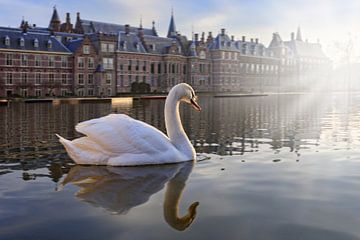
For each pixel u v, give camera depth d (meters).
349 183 6.64
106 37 78.50
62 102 45.50
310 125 17.33
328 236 4.31
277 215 5.00
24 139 12.66
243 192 6.11
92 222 4.77
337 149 10.40
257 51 118.31
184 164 8.21
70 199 5.77
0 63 64.81
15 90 66.38
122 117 8.29
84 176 7.20
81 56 74.06
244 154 9.62
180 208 5.32
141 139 8.06
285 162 8.55
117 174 7.31
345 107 33.22
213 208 5.31
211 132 14.60
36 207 5.39
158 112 27.31
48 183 6.74
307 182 6.73
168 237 4.28
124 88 82.38
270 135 13.63
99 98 50.88
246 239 4.21
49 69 70.31
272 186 6.48
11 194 6.06
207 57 102.19
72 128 16.25
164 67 91.31
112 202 5.61
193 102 8.95
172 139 8.78
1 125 17.64
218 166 8.08
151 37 91.19
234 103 43.06
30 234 4.40
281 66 125.81
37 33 70.38
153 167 7.87
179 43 98.12
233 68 107.38
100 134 8.04
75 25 90.38
